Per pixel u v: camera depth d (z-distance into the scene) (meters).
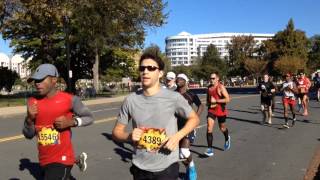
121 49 55.12
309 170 9.59
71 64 59.00
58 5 34.75
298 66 94.00
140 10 43.00
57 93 5.61
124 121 4.79
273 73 102.50
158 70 4.70
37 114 5.51
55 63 57.44
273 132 15.88
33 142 13.84
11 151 12.18
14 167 10.05
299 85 21.81
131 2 41.88
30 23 39.06
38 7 33.28
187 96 9.80
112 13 41.59
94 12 40.75
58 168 5.49
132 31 45.69
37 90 5.52
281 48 101.06
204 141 13.70
